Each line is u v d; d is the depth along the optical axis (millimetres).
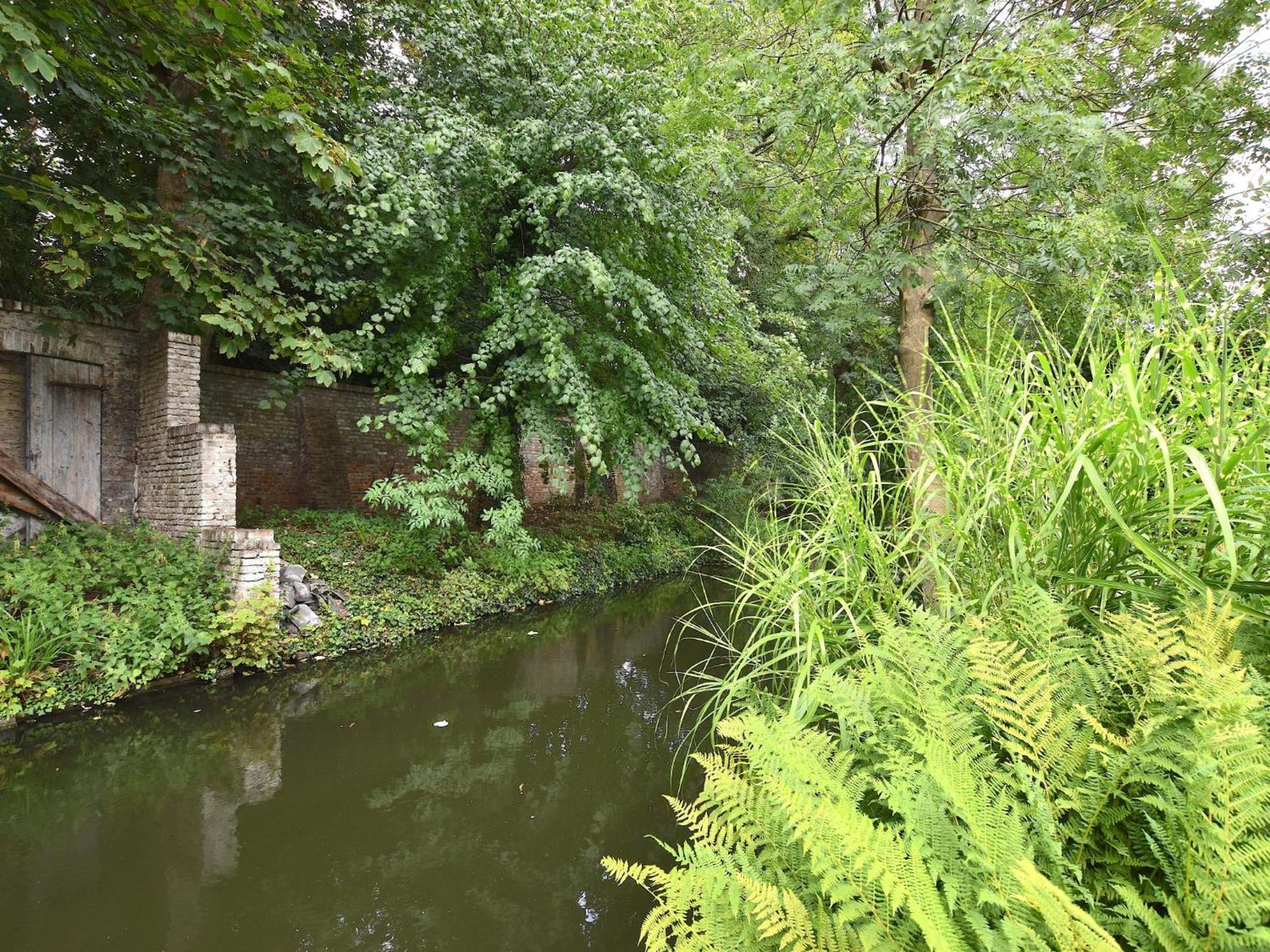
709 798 1384
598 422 6605
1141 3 3732
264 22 5723
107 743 3957
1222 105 3898
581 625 7336
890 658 1496
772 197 4457
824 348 9562
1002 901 828
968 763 1066
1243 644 1216
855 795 1157
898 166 3416
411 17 6930
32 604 4328
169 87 6176
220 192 6195
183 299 5988
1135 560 1539
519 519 6992
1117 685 1195
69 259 4543
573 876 2688
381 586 6664
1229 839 792
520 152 6539
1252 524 1308
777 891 1022
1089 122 2801
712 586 9734
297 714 4539
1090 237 2848
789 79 3588
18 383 5977
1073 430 1630
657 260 7297
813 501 2414
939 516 1915
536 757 3855
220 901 2545
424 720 4469
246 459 8586
